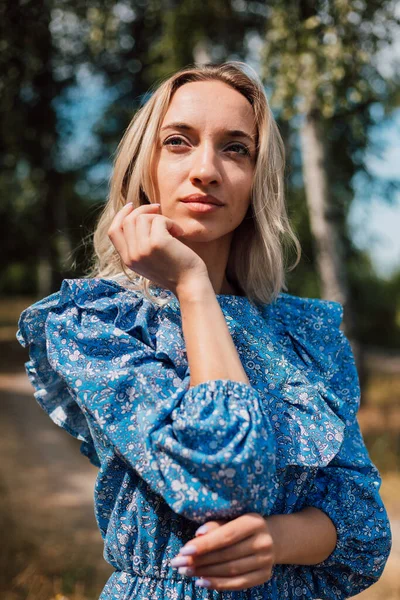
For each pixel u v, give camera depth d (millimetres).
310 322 1542
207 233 1299
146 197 1398
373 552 1319
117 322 1271
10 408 10305
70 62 8922
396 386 11578
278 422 1262
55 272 15312
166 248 1172
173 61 7547
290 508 1263
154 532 1206
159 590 1206
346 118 6512
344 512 1293
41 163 11086
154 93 1385
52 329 1258
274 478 1221
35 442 7992
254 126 1354
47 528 4660
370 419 8156
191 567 1061
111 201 1451
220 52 7852
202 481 1059
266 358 1317
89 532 4691
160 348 1222
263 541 1063
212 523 1065
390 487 5543
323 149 6555
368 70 5945
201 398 1095
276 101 5691
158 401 1135
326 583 1339
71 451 7574
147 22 8328
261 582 1077
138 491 1215
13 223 16547
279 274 1485
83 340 1233
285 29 5566
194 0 7039
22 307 31922
